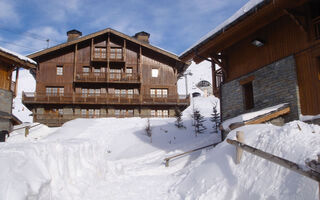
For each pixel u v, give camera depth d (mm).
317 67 9516
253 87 12305
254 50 12500
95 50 32906
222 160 6910
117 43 33312
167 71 33625
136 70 32969
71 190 6090
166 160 12781
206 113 41250
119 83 32062
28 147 5387
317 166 3508
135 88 32688
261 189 5090
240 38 12562
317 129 6520
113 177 9258
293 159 5215
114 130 22562
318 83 9391
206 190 6297
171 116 32406
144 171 11258
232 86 13797
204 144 16297
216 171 6750
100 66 32719
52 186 5512
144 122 25031
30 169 4715
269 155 4469
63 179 6137
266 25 11852
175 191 7457
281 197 4559
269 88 11391
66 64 32125
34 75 36125
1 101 18844
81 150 7668
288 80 10461
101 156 9164
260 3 9375
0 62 19125
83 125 23797
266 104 11469
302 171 3736
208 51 13812
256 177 5461
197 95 60125
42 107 30172
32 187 4348
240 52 13500
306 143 5445
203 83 72375
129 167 13031
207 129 22688
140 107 31859
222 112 14406
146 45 32344
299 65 10172
